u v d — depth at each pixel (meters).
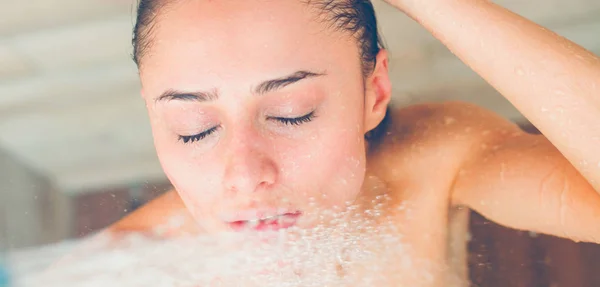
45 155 1.87
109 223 1.74
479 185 1.01
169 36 0.87
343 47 0.90
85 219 1.77
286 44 0.85
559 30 1.60
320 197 0.90
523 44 0.80
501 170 0.98
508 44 0.80
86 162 1.85
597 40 1.59
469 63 0.84
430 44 1.58
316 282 1.01
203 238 1.04
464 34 0.83
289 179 0.87
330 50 0.88
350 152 0.91
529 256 1.06
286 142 0.87
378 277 1.03
